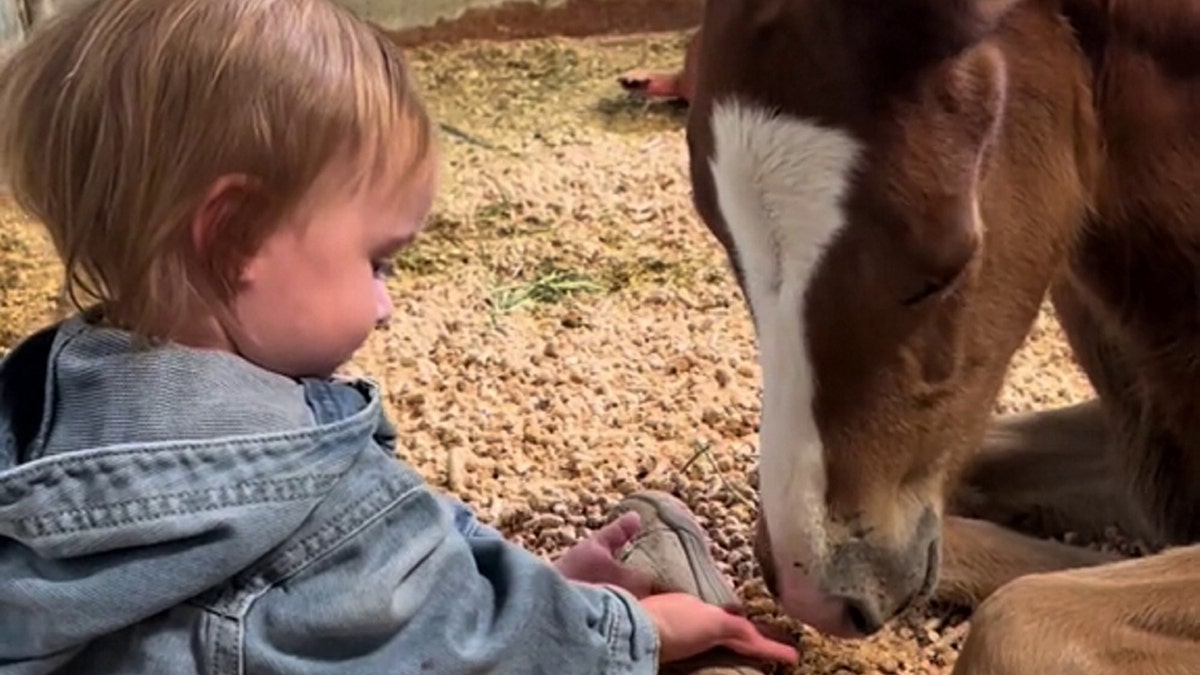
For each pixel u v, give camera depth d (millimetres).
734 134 788
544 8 2506
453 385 1366
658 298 1534
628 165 1894
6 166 704
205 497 663
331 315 720
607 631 783
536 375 1372
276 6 698
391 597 705
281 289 706
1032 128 843
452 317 1509
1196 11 869
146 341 682
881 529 838
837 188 777
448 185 1854
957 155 789
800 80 775
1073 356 1214
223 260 692
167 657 674
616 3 2494
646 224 1718
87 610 655
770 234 795
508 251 1662
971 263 814
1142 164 897
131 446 658
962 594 1023
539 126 2078
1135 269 943
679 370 1378
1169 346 974
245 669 678
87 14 694
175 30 679
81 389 679
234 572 676
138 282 677
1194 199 902
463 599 735
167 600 663
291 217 697
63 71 685
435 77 2303
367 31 736
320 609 688
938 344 824
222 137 675
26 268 1648
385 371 1396
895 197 776
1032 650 806
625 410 1310
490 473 1219
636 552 989
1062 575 864
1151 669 812
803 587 831
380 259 749
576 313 1509
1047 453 1153
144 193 671
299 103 688
